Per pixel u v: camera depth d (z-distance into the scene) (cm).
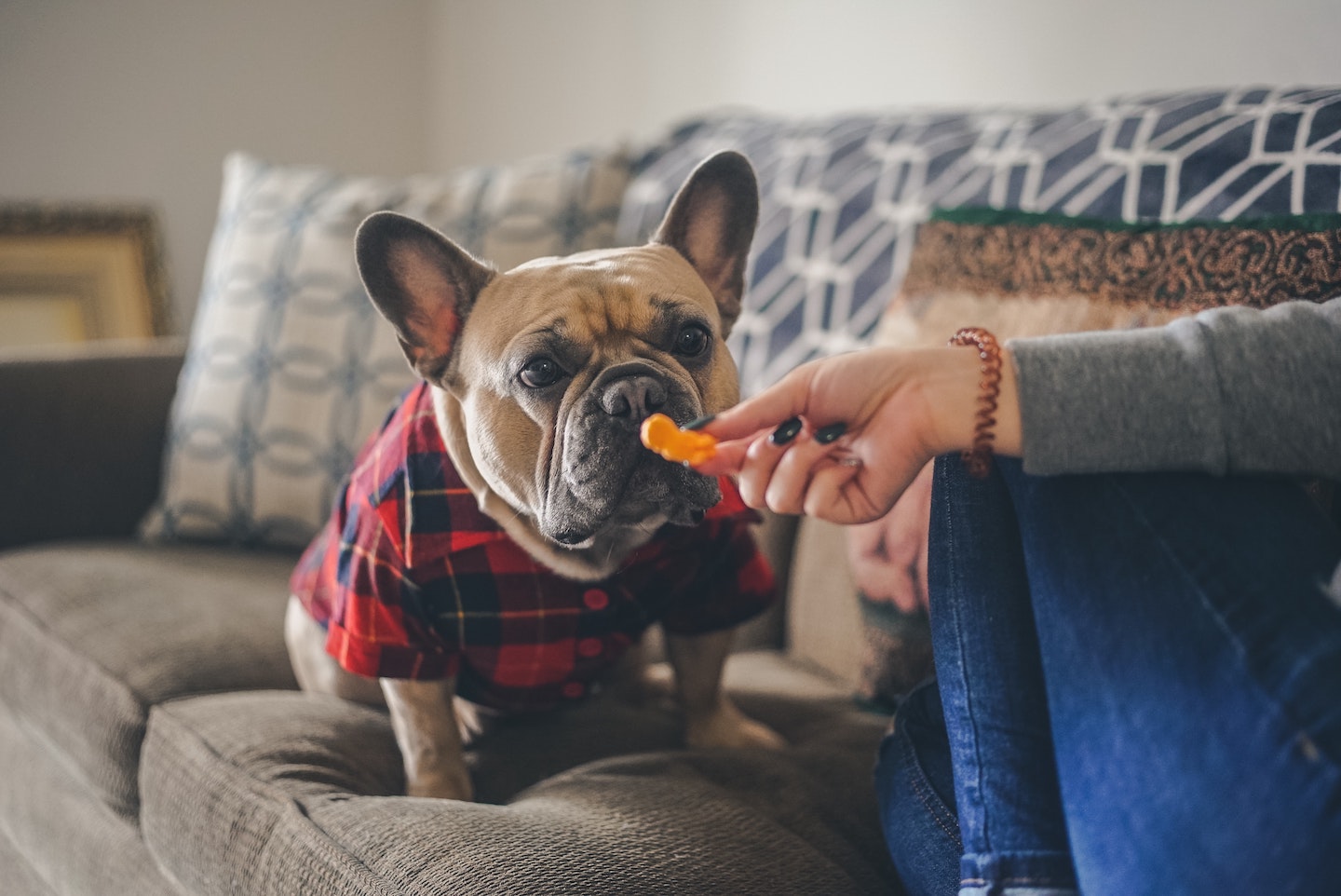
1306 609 62
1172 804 62
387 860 91
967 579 80
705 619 124
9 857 170
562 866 87
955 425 73
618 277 107
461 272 111
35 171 308
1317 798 56
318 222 204
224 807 111
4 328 300
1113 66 175
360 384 190
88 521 205
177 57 324
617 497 98
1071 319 115
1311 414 69
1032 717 76
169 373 219
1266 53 155
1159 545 68
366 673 112
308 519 191
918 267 136
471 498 112
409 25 360
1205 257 107
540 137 314
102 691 140
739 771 111
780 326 166
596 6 286
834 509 79
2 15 299
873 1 215
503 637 114
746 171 117
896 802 95
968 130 158
